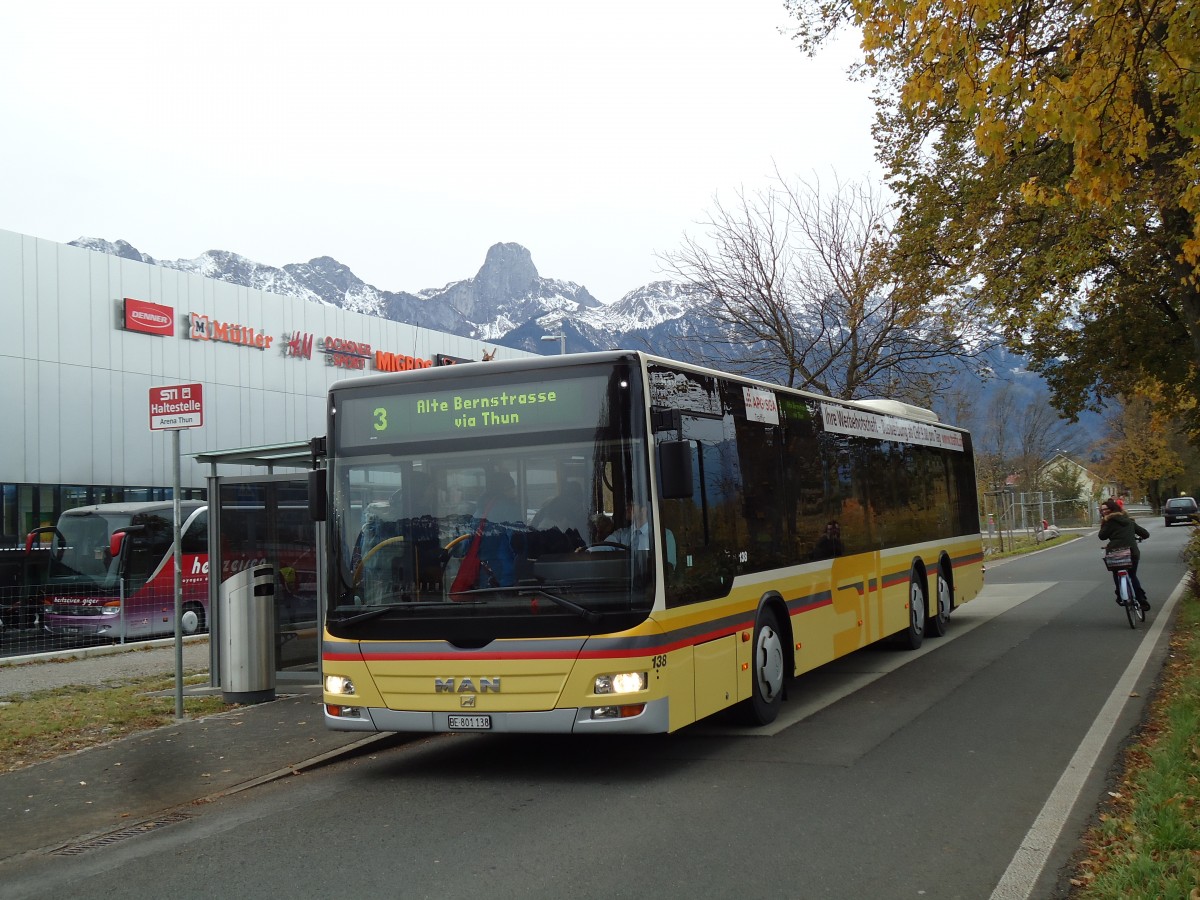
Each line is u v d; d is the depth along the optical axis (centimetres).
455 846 604
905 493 1419
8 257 2562
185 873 577
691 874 539
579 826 635
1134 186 1334
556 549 743
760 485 953
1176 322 2408
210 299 3091
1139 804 610
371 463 800
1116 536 1594
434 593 762
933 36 766
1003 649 1398
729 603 855
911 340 2416
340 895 528
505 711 734
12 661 1747
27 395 2592
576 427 759
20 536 2555
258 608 1134
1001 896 497
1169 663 1206
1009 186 1688
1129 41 736
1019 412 5988
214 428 3089
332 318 3528
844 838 594
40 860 623
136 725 1016
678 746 862
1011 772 735
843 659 1349
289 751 877
